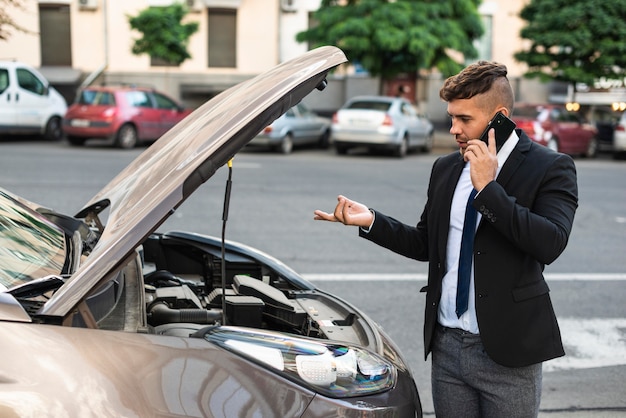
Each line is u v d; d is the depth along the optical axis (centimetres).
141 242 204
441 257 243
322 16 1906
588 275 704
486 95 226
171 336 210
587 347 510
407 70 1916
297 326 279
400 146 1748
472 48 1931
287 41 2458
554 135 1867
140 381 194
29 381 184
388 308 570
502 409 238
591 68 2027
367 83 2427
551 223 220
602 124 2097
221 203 995
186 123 278
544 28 2020
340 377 217
